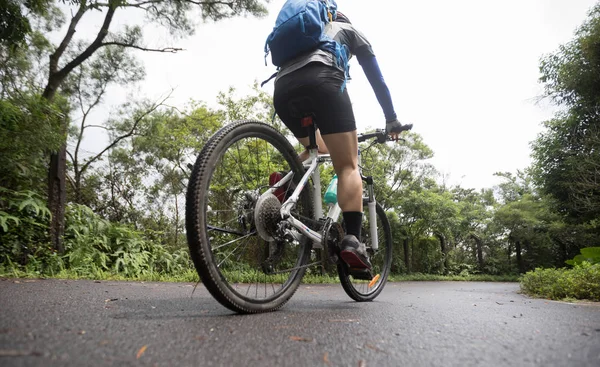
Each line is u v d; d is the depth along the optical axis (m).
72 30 7.57
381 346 1.09
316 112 2.03
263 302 1.85
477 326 1.44
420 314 1.80
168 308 1.82
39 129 4.62
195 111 10.55
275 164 2.52
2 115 4.34
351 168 2.13
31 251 4.70
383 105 2.40
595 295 3.17
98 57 8.62
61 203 5.02
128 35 7.98
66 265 4.94
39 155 4.86
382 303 2.54
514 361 0.95
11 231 4.59
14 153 4.57
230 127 1.89
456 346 1.10
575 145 12.37
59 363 0.81
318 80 1.95
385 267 3.17
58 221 4.96
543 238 15.13
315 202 2.36
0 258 4.39
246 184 2.34
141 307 1.81
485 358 0.97
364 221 2.81
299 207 2.25
